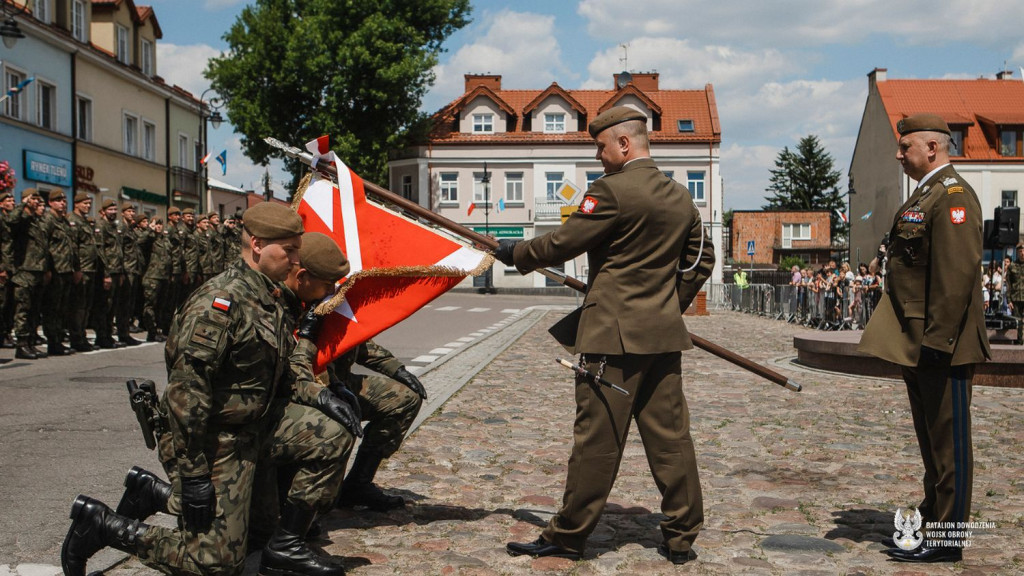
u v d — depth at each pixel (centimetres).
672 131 5419
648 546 456
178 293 1631
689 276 440
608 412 418
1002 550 451
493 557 435
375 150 4728
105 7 3341
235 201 5162
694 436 753
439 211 5438
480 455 662
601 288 419
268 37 4581
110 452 649
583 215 414
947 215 418
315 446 394
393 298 459
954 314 415
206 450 358
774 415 859
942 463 434
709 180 5350
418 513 510
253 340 354
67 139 2959
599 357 419
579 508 427
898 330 438
